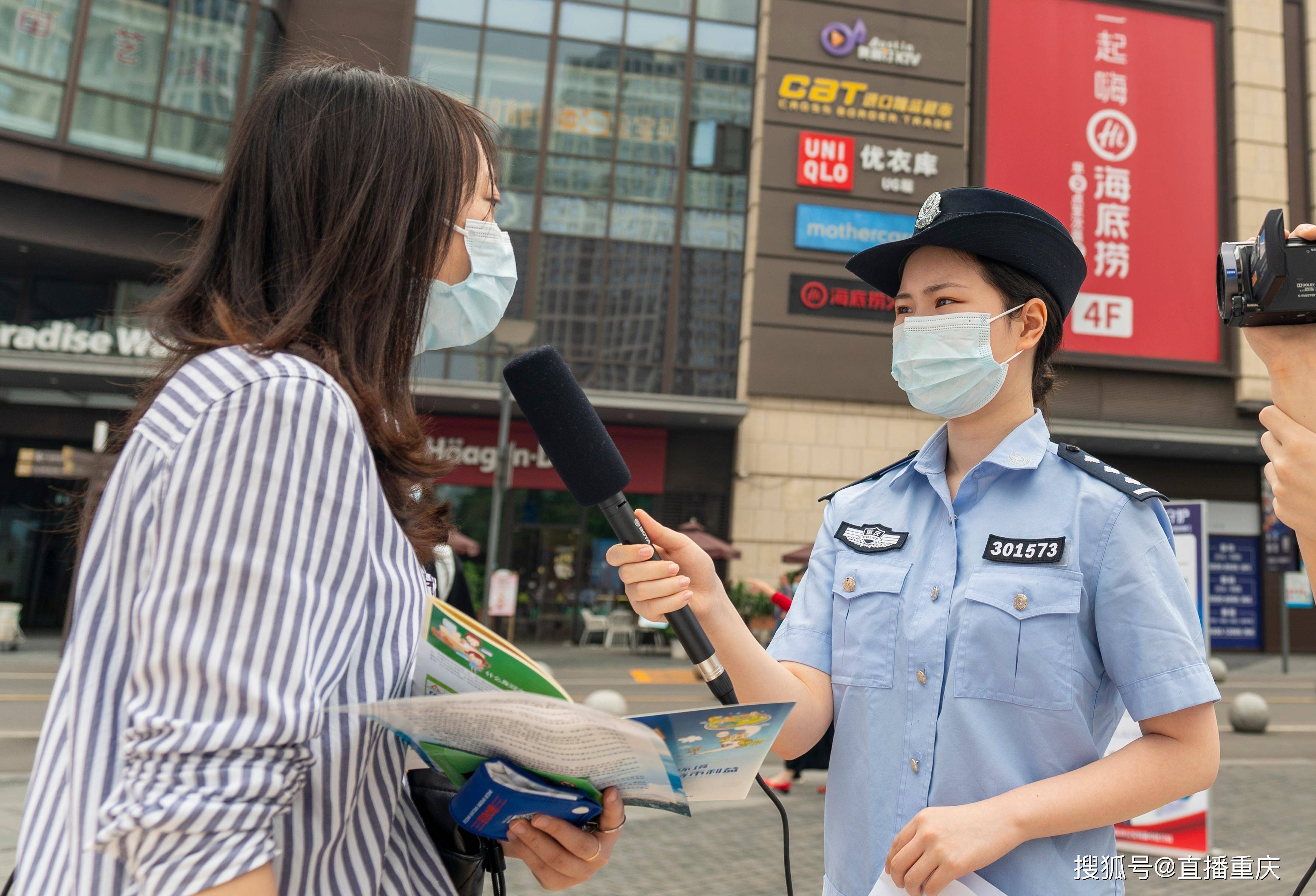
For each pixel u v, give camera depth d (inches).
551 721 30.7
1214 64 674.8
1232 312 39.4
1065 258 58.3
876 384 636.7
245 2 545.0
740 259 645.3
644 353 630.5
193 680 26.7
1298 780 259.8
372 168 37.2
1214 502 703.1
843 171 641.6
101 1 508.7
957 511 58.0
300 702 28.1
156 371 36.0
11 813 178.2
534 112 627.8
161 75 521.7
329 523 30.3
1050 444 57.9
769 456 628.4
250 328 34.7
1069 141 653.9
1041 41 657.6
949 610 54.3
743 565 619.2
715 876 167.0
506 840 41.0
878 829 53.7
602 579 649.0
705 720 35.0
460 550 533.0
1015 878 48.5
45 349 546.6
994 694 51.3
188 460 28.9
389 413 37.3
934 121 649.6
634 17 641.6
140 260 533.0
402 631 33.9
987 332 58.0
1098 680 52.2
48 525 594.9
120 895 28.2
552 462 48.2
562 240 626.5
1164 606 49.9
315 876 31.7
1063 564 52.0
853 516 63.9
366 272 36.6
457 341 47.6
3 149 486.3
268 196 37.3
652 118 641.6
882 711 55.2
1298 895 56.5
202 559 27.6
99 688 29.9
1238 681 544.7
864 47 647.8
